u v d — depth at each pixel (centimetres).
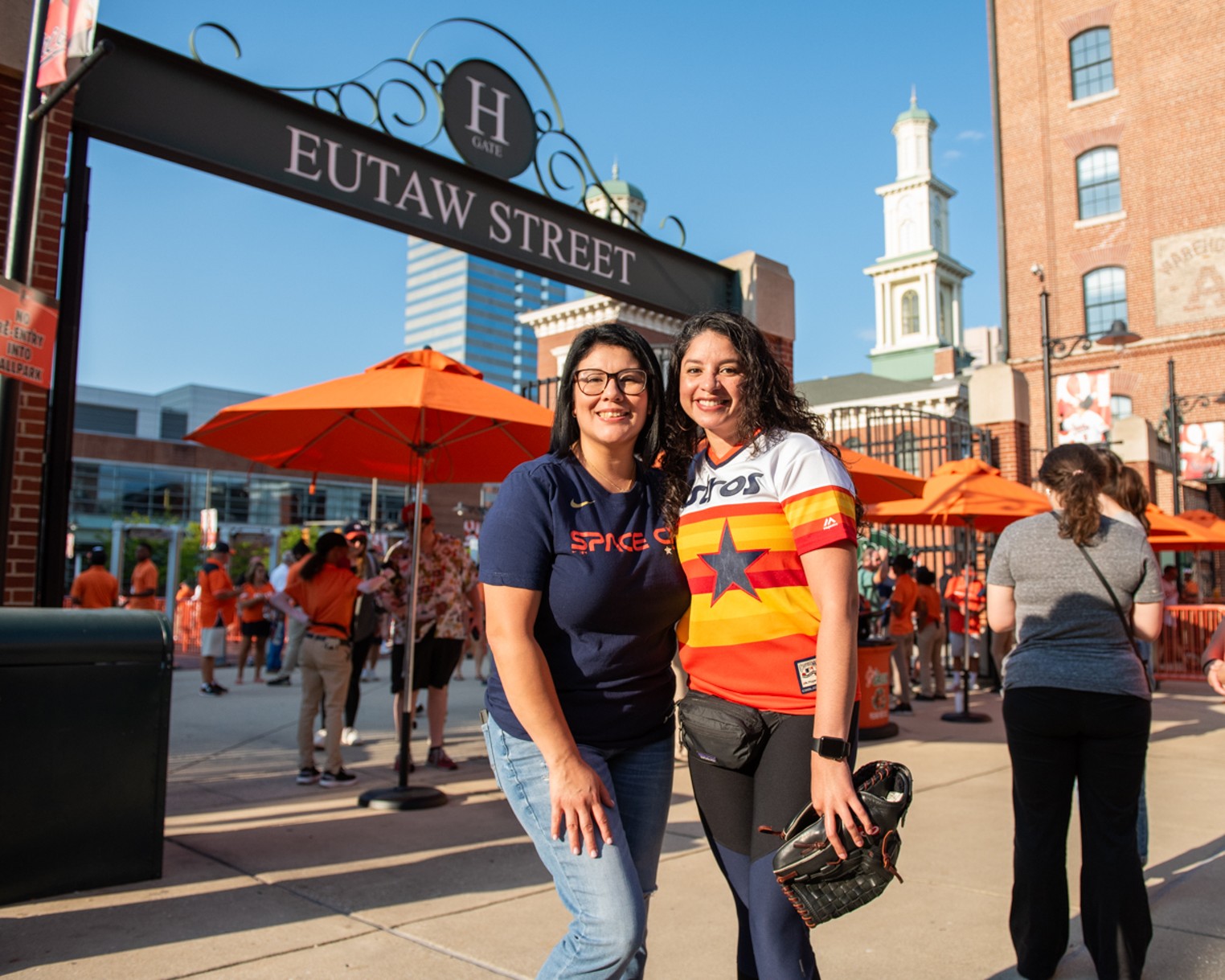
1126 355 2639
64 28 429
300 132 630
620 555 207
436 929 341
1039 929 300
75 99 536
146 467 5466
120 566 3472
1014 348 2839
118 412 8981
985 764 688
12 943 321
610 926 180
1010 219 2886
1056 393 1706
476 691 1165
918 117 5641
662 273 890
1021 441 1438
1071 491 306
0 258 511
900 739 811
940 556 1636
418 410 571
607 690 208
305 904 368
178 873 405
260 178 607
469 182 726
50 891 369
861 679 805
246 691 1169
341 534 620
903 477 748
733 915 365
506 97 747
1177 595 1461
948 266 5453
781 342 995
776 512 209
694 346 224
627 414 213
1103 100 2752
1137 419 1920
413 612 571
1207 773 650
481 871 415
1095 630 299
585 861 185
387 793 546
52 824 371
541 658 193
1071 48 2838
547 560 202
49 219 523
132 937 329
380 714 971
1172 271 2597
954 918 361
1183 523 1278
